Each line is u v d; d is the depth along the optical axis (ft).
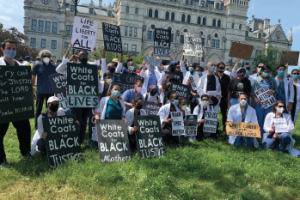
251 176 16.48
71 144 17.66
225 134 27.55
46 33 167.84
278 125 22.35
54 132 17.12
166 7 184.55
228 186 15.08
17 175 15.20
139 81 23.47
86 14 178.91
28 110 17.62
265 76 25.26
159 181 14.85
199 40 35.53
